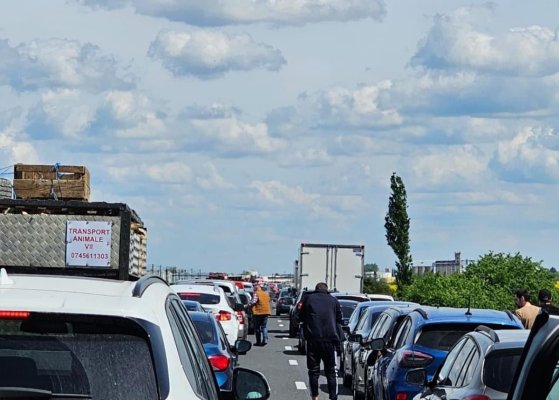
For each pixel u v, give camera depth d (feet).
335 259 215.72
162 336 21.17
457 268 175.52
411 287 171.42
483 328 42.45
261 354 136.36
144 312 21.27
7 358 20.43
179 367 21.18
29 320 20.48
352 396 88.74
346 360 94.84
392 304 91.61
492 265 161.48
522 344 38.22
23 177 44.91
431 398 43.24
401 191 309.63
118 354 20.67
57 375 20.42
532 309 81.56
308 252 215.72
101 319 20.71
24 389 19.76
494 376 37.58
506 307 152.97
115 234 34.50
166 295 24.34
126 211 34.55
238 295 160.35
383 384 61.62
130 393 20.42
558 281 164.96
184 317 27.37
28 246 34.17
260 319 151.84
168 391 20.58
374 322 87.61
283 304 273.13
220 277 292.20
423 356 57.00
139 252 42.04
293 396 89.40
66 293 21.57
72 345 20.61
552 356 21.84
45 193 44.75
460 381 40.88
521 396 22.13
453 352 45.16
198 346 28.09
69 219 34.40
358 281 215.31
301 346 138.10
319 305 77.71
